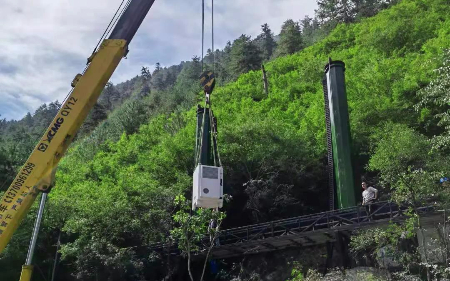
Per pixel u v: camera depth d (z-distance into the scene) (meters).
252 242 17.73
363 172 24.09
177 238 19.00
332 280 14.48
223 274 19.06
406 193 13.23
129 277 17.78
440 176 13.17
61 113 8.00
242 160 25.20
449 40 32.25
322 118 27.44
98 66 8.23
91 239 18.20
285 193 23.22
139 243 19.75
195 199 8.12
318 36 77.88
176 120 36.16
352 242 14.71
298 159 25.06
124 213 19.11
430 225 13.84
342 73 21.00
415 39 40.00
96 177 28.09
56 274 19.28
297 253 18.14
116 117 55.41
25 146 32.94
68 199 20.16
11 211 7.61
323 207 24.17
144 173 24.12
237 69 67.06
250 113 31.09
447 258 12.20
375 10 74.50
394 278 13.52
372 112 25.09
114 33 8.48
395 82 26.84
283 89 41.44
